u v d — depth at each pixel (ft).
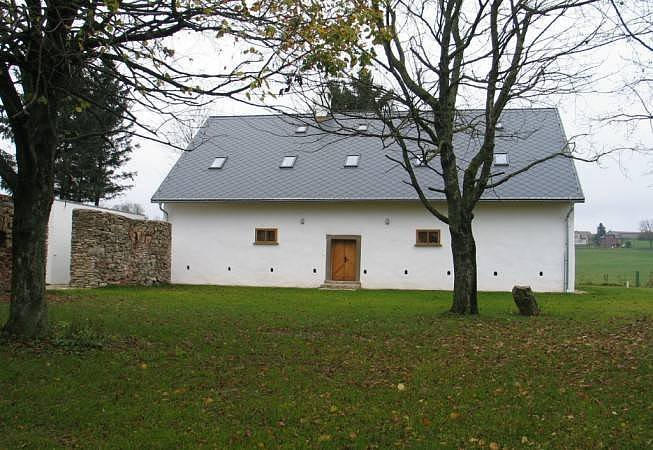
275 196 79.97
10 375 22.59
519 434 18.45
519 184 74.23
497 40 37.68
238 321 38.42
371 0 25.52
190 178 85.61
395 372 25.25
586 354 28.27
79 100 24.57
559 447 17.42
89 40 24.14
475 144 80.23
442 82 39.24
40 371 23.26
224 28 23.11
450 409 20.61
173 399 21.13
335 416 19.84
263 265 81.66
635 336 33.01
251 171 85.61
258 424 18.98
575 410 20.45
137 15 23.90
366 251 78.69
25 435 17.53
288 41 23.93
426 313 44.32
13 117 23.45
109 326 33.55
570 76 36.65
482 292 70.74
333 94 35.76
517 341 31.58
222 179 84.69
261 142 92.12
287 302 53.47
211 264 83.20
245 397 21.57
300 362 26.73
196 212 84.12
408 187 77.87
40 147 27.14
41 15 21.62
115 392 21.66
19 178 27.02
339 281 79.56
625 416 19.90
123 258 69.15
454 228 42.01
